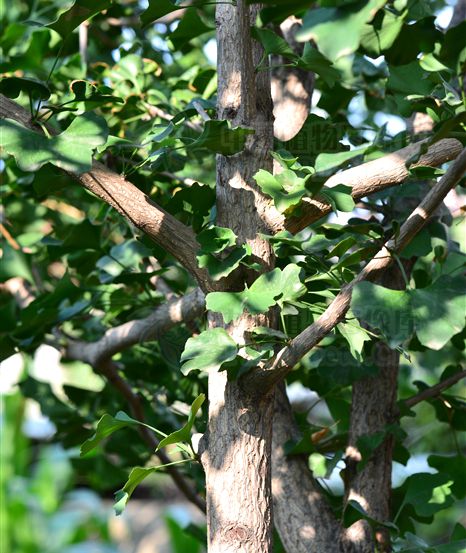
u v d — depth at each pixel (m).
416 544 1.81
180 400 2.54
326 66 1.42
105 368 2.36
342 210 1.40
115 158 2.24
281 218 1.52
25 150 1.30
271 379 1.43
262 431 1.46
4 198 2.79
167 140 1.47
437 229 2.08
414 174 1.48
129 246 2.30
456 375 2.15
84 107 1.82
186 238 1.50
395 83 1.55
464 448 4.43
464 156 1.28
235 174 1.53
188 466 2.47
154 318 2.19
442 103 1.51
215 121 1.35
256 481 1.44
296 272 1.43
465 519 5.01
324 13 1.10
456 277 1.31
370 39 1.52
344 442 2.25
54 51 2.56
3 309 2.30
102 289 2.42
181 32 1.81
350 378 2.03
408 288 1.34
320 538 1.95
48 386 2.77
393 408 2.09
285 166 1.49
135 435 2.65
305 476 2.03
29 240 2.66
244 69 1.48
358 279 1.37
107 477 2.95
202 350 1.39
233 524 1.41
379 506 2.00
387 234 1.89
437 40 1.51
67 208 3.21
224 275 1.43
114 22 2.95
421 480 2.01
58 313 2.31
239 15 1.45
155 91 2.39
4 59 2.64
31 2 3.04
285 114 2.26
